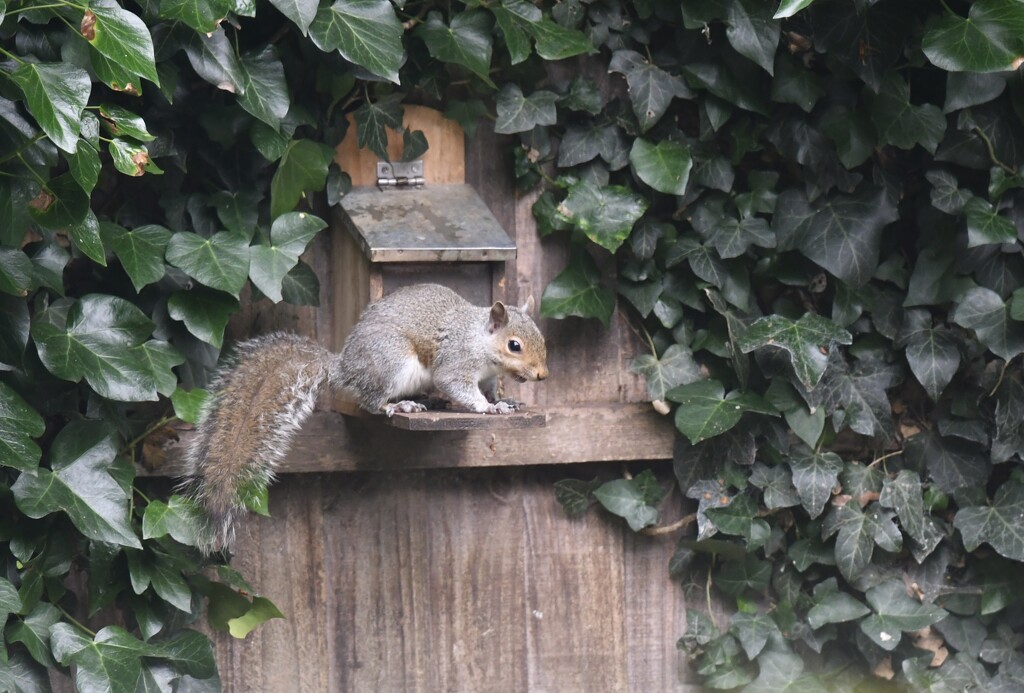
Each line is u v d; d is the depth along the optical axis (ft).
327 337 22.34
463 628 23.04
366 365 19.95
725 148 22.94
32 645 18.02
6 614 16.61
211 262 19.52
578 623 23.57
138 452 20.53
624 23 22.36
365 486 22.48
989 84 20.90
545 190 22.91
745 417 22.97
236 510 19.43
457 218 21.11
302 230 20.18
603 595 23.67
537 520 23.38
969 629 23.66
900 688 23.65
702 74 22.21
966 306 21.75
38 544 18.47
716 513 22.93
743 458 22.94
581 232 22.68
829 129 22.24
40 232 18.30
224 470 19.47
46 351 17.88
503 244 20.52
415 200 21.54
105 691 17.93
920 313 22.80
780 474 23.09
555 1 22.03
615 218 22.11
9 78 16.35
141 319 18.67
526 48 21.18
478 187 22.68
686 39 22.20
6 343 17.31
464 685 23.08
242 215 20.63
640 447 23.08
